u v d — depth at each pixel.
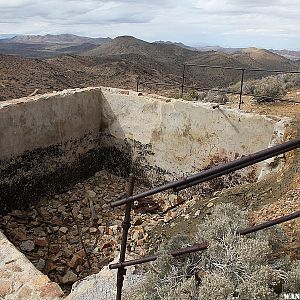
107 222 7.09
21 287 3.98
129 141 8.58
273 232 3.61
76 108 8.19
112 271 4.26
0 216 6.93
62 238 6.54
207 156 7.42
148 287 3.31
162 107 7.87
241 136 6.86
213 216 4.02
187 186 2.51
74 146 8.34
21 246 6.18
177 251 3.02
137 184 8.68
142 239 6.21
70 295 3.92
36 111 7.34
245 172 6.89
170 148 7.94
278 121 6.36
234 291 2.82
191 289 2.98
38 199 7.71
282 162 5.92
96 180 8.83
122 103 8.48
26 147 7.27
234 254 3.12
